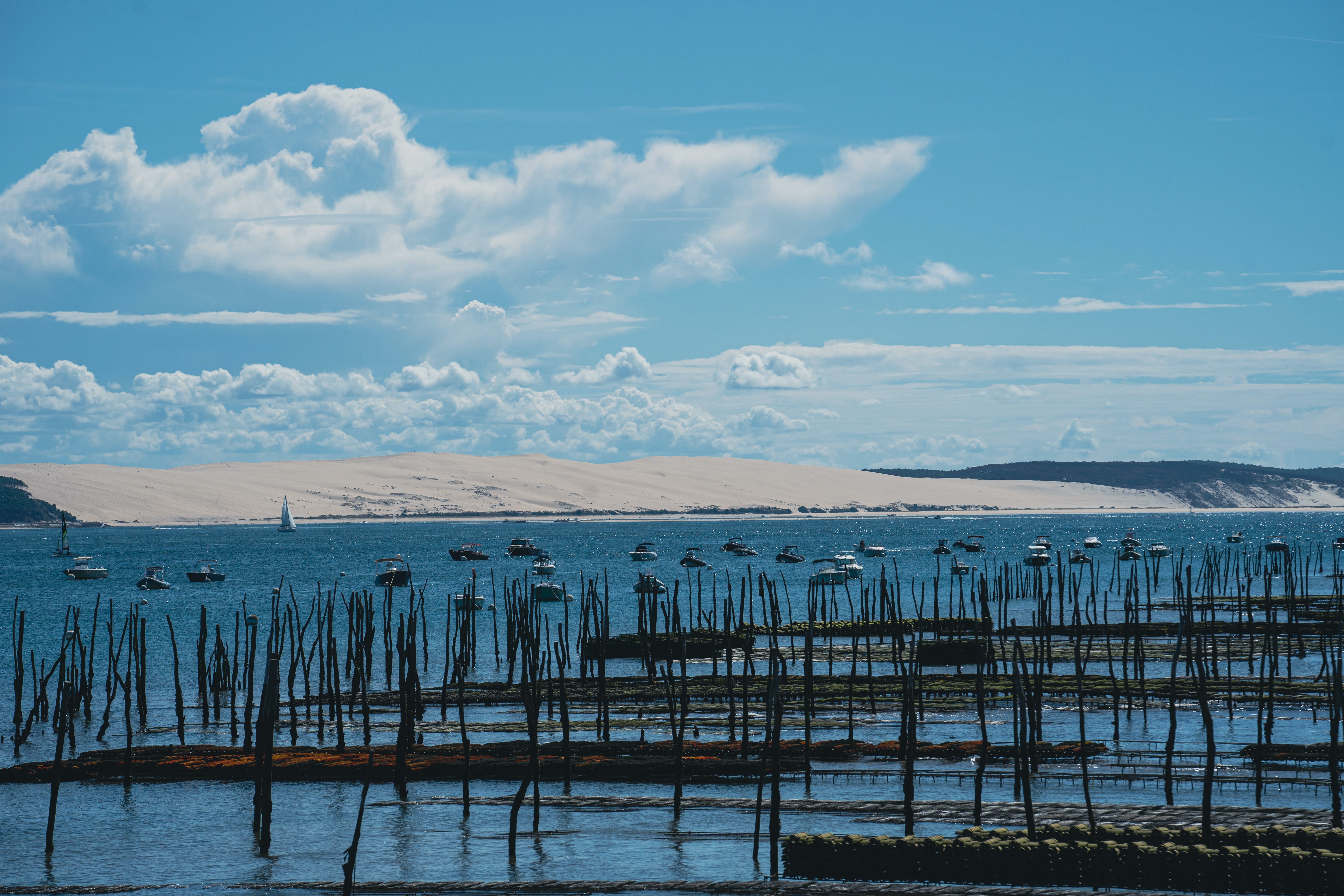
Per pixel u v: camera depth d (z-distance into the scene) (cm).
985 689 8012
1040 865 4019
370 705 8131
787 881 4138
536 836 4888
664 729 6975
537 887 4269
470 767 5919
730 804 5288
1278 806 4922
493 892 4278
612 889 4231
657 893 4188
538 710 5359
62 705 5050
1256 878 3856
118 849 4878
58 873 4600
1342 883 3778
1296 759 5778
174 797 5647
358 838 3784
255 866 4631
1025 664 5688
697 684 8575
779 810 4312
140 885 4428
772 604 7888
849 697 7494
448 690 8594
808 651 5619
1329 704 7100
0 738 7125
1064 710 7362
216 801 5588
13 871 4631
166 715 7931
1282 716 7088
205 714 7600
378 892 4306
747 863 4500
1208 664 9256
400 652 7225
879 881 4134
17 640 10969
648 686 8556
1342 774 5466
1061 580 8112
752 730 6869
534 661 6231
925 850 4116
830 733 6756
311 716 7656
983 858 4066
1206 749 6103
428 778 5891
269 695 4812
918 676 7081
